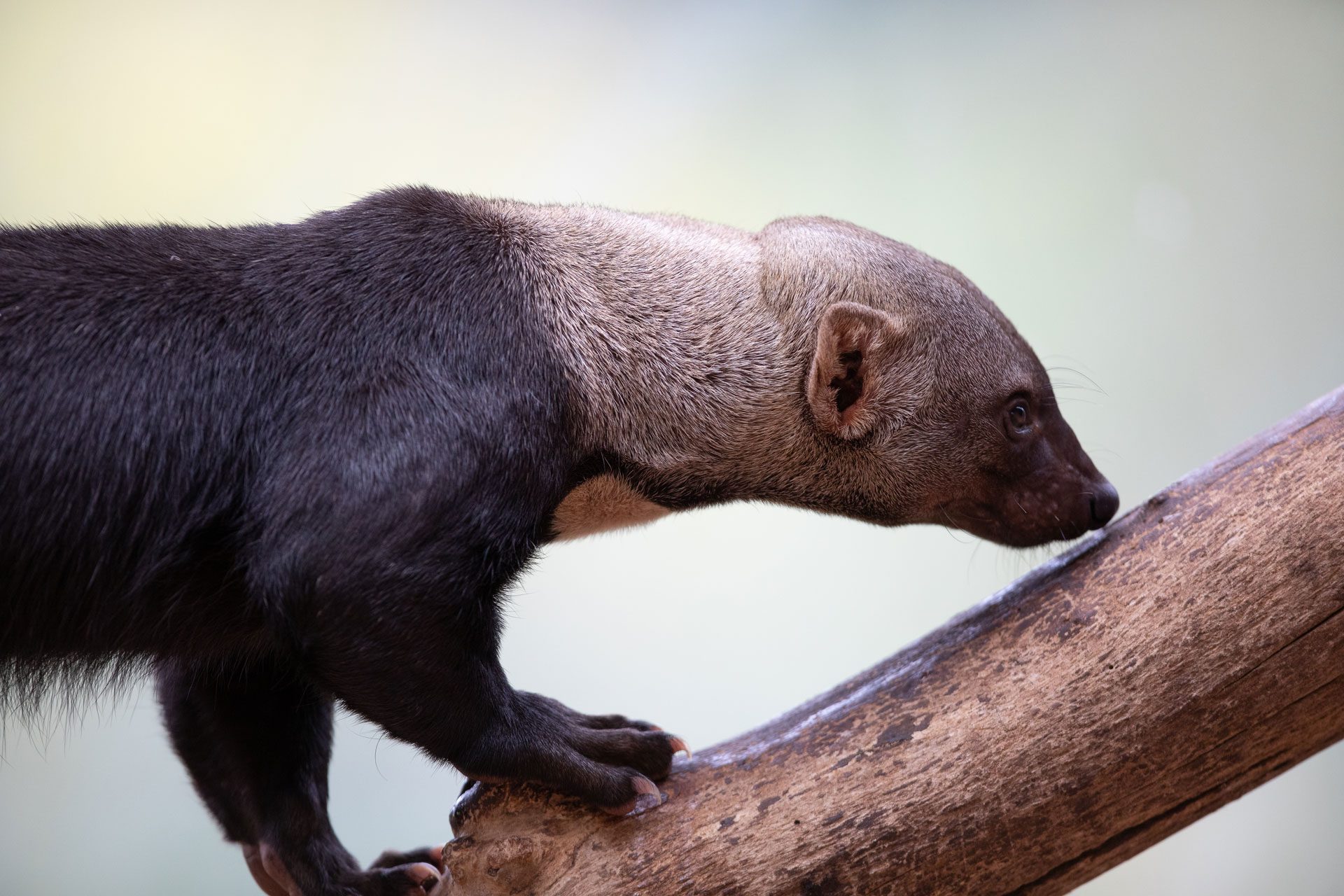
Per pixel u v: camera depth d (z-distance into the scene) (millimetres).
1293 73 13367
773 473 5824
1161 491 5203
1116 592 4914
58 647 5102
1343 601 4629
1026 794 4676
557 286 5508
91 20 12492
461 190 12961
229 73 12703
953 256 13336
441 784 12117
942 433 5805
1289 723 4676
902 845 4668
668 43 13094
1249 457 5059
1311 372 13250
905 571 12984
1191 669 4684
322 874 5961
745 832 4750
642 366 5570
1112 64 13344
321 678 4805
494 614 5020
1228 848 12766
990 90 13328
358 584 4574
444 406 4859
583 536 5992
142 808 11844
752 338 5699
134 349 4887
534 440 5070
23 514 4762
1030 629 4969
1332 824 12633
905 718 4891
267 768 6012
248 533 4867
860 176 13250
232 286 5062
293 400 4902
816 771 4844
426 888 5840
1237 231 13414
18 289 4863
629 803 4840
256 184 12820
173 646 5297
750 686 12797
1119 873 12750
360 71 12852
